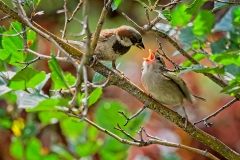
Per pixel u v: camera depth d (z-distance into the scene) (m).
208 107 12.38
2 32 7.98
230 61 6.53
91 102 5.92
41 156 10.42
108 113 9.85
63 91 7.18
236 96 7.90
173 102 9.14
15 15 7.04
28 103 5.54
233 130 11.60
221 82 8.59
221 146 7.77
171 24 9.55
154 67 9.00
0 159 12.19
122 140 7.16
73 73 13.20
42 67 13.09
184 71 6.39
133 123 9.91
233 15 9.41
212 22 9.25
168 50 14.03
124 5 15.51
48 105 5.45
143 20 15.54
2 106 12.12
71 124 10.31
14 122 10.44
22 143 10.32
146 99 7.79
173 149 11.62
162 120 12.25
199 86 12.77
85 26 5.59
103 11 6.86
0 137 12.28
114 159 10.06
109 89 13.12
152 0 15.07
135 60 14.19
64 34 7.61
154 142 7.27
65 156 10.52
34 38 8.12
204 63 12.44
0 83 6.98
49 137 12.61
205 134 7.84
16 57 7.75
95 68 7.58
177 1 7.70
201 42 9.40
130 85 7.77
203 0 6.93
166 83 8.90
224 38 9.01
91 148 10.20
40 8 14.93
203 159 11.42
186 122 7.87
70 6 15.12
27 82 6.40
